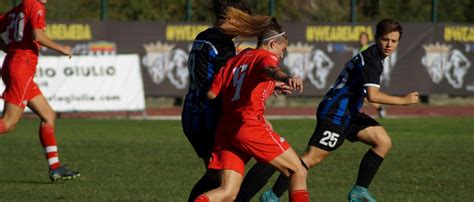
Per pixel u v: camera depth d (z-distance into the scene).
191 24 53.22
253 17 15.77
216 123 16.14
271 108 55.28
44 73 43.78
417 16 64.69
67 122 43.41
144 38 52.62
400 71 54.88
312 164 18.91
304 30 54.09
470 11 64.38
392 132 38.69
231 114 15.14
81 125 41.59
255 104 14.95
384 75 54.62
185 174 24.41
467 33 55.84
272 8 58.06
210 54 16.19
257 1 61.56
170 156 28.78
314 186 22.23
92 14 63.97
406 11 65.12
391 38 18.30
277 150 14.99
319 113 18.86
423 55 55.22
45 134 22.98
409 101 18.27
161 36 52.88
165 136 36.25
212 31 16.41
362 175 18.70
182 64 53.12
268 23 15.59
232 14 15.89
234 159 15.09
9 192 21.05
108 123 42.97
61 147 31.48
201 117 16.27
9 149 30.94
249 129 14.91
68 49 22.66
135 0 64.12
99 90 44.44
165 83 53.00
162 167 25.92
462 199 20.23
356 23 54.72
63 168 23.00
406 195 20.81
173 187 21.92
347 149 31.22
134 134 37.12
